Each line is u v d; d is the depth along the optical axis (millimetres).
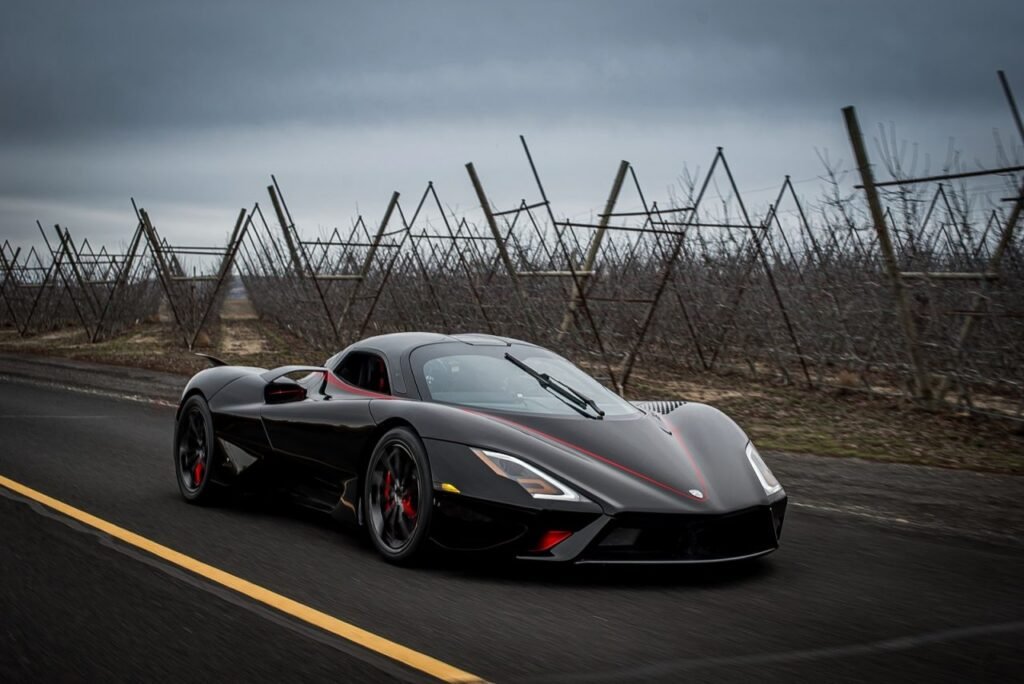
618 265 17250
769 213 15031
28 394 13242
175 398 12945
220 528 5535
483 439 4570
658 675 3238
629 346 15664
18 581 4281
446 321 16766
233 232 22188
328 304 20578
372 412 5086
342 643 3521
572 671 3264
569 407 5188
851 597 4289
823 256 14797
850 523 5938
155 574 4461
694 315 16078
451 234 17375
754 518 4648
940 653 3516
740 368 15898
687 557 4402
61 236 25969
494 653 3436
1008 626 3871
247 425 5977
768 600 4207
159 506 6141
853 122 11547
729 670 3299
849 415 11055
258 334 27406
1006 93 10078
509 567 4699
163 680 3133
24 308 31469
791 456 8453
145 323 35156
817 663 3385
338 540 5293
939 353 11672
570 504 4285
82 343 25188
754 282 15414
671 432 5133
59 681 3115
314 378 6152
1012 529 5789
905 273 11570
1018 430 9906
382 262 19797
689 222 12875
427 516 4508
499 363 5598
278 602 4031
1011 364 11430
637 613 3965
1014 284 11156
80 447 8555
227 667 3258
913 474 7602
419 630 3686
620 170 14734
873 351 13211
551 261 16547
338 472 5316
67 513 5777
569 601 4125
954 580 4621
